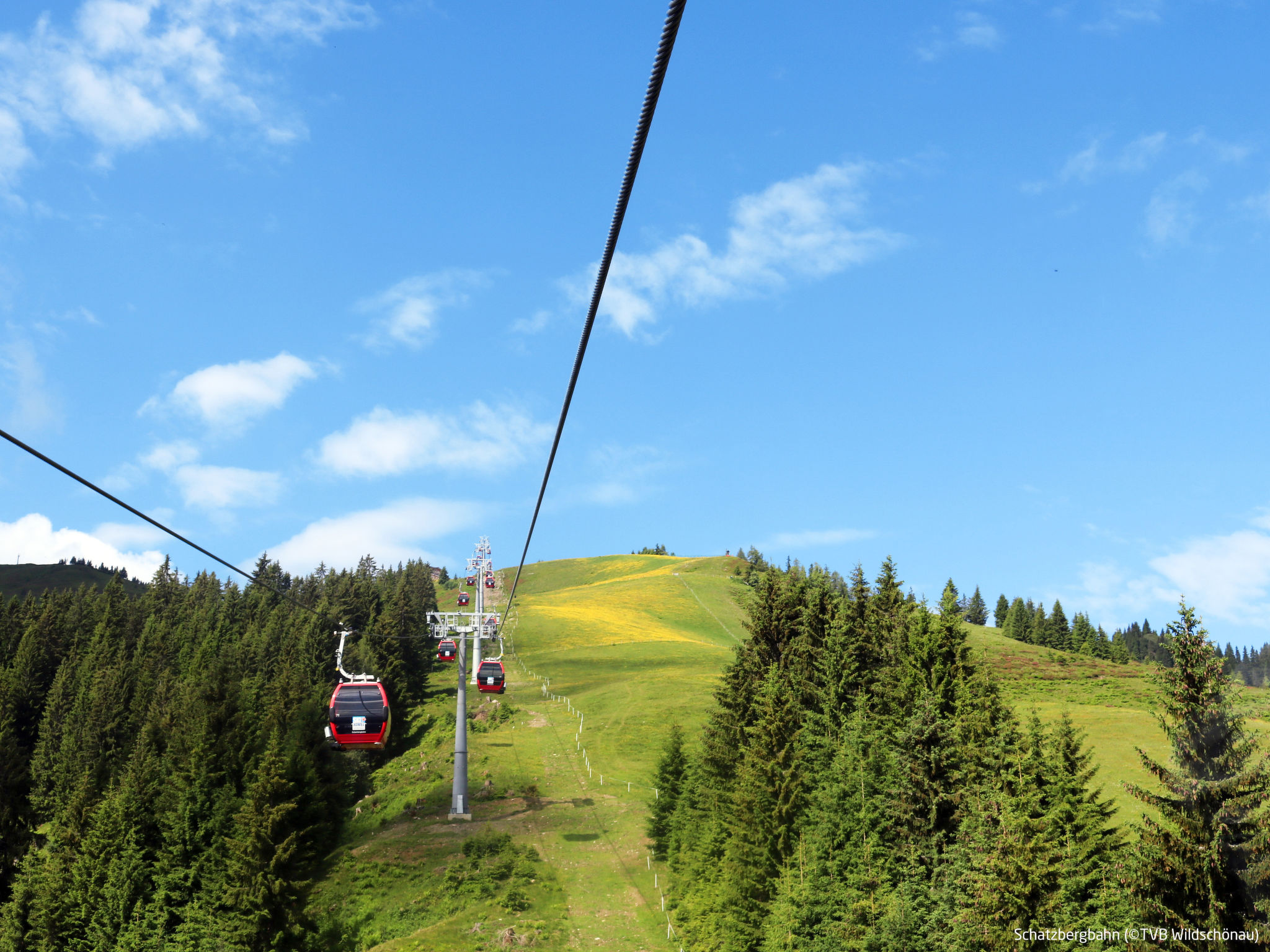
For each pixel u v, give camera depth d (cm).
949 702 4331
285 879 5294
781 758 4341
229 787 6256
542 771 7475
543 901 4862
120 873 5922
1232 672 2817
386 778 8006
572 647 14962
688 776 5244
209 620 14825
